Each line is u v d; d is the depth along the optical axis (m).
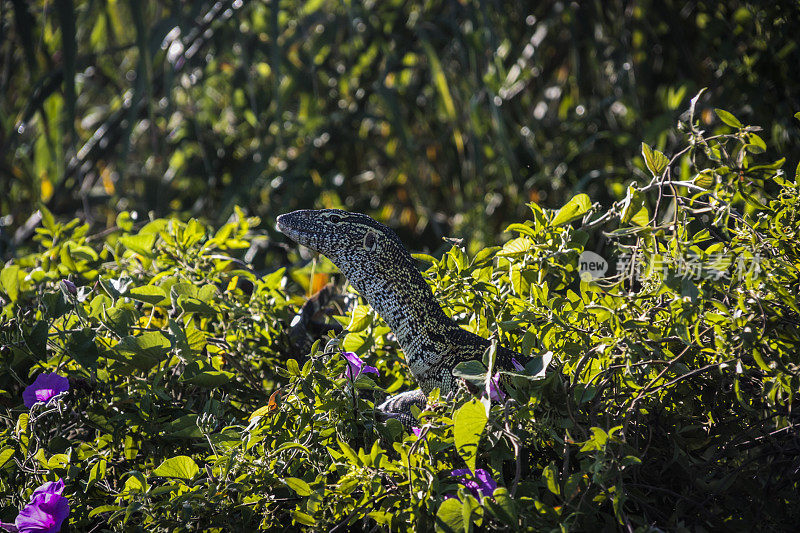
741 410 5.27
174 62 13.88
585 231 5.89
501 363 5.65
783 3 10.84
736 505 4.85
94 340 5.88
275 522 5.03
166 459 5.35
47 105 14.48
